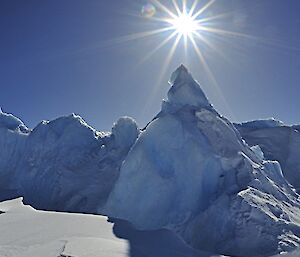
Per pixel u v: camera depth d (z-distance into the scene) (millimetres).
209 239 19234
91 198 29391
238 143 26297
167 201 22297
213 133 25125
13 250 14188
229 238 18578
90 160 36000
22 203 28797
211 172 22875
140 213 22188
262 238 17750
